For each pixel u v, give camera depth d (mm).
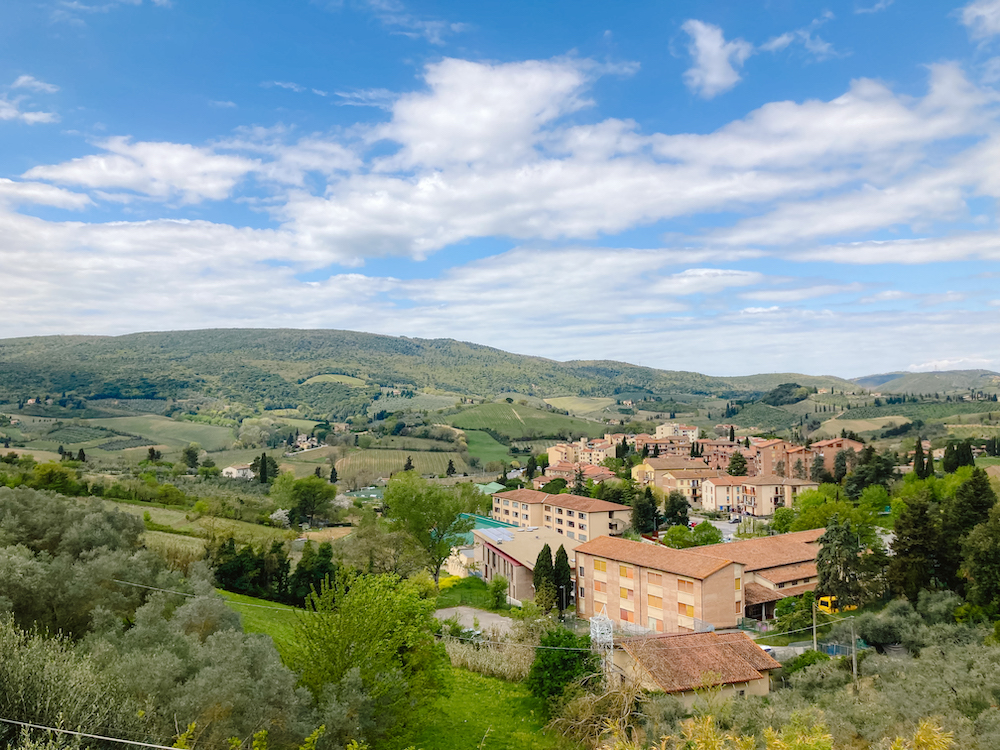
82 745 19250
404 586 41750
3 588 28172
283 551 69688
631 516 120562
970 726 26969
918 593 60406
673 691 39531
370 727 29250
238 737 22375
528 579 82125
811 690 39469
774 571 73812
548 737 38406
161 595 33156
